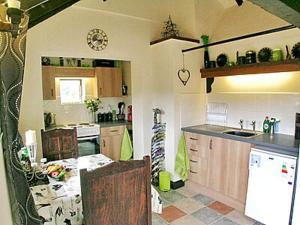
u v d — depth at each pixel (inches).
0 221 23.5
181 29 138.6
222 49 130.9
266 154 90.7
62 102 169.5
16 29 31.5
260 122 117.1
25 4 44.0
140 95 138.0
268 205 90.2
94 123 174.4
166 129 134.1
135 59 133.3
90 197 49.3
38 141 104.4
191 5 131.3
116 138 168.9
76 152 101.2
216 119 137.8
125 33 127.7
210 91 139.0
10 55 32.1
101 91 174.1
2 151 25.7
